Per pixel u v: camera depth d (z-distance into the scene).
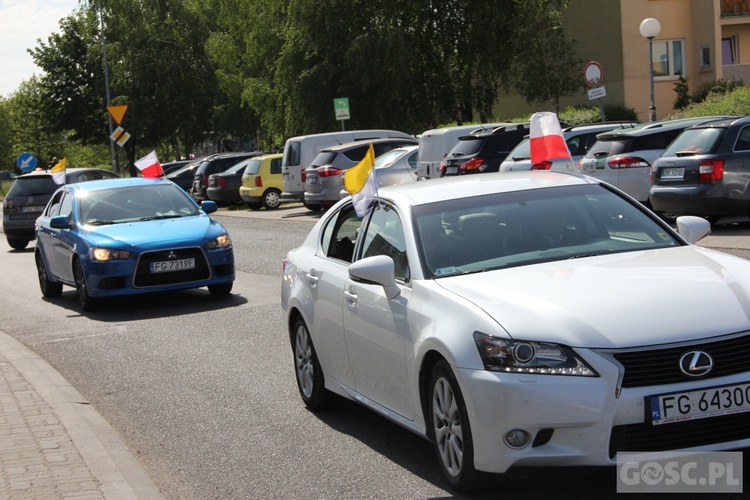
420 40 44.66
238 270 19.09
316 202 31.61
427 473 6.27
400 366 6.25
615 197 7.12
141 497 6.05
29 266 24.61
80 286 15.55
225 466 6.89
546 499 5.52
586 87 42.06
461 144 24.83
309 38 42.72
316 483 6.30
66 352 12.07
